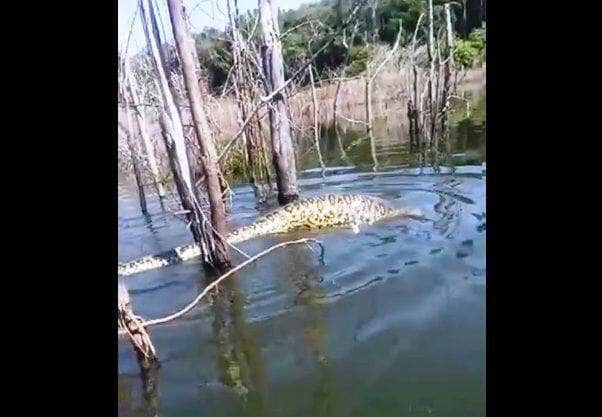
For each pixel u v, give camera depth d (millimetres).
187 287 1908
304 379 1754
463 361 1639
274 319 1868
